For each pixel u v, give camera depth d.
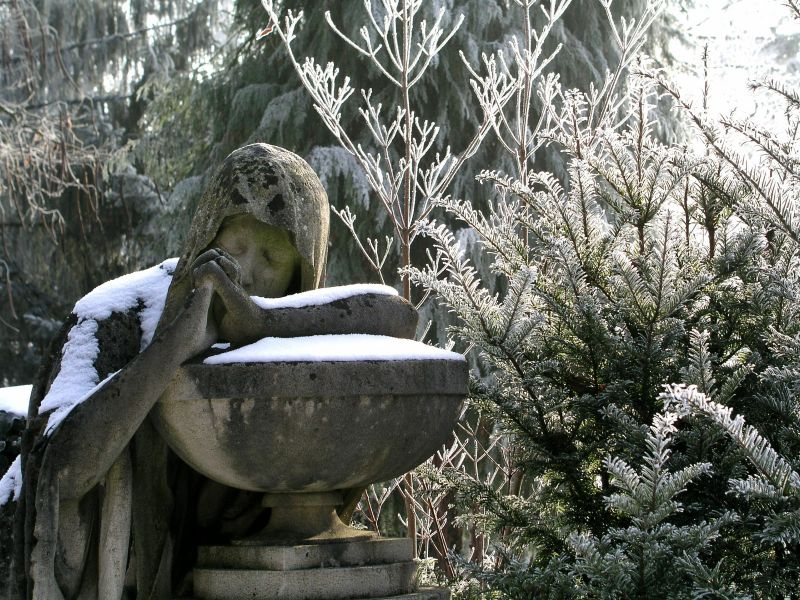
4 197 14.41
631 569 2.88
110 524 3.25
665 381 3.60
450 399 3.35
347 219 5.12
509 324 3.66
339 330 3.29
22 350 14.91
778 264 3.63
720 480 3.43
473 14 9.12
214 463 3.14
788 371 3.18
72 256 14.45
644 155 3.88
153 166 12.22
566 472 3.78
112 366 3.50
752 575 3.43
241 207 3.36
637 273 3.57
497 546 3.49
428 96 9.26
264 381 3.02
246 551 3.30
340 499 3.46
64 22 15.34
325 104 4.80
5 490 3.59
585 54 9.08
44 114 13.30
